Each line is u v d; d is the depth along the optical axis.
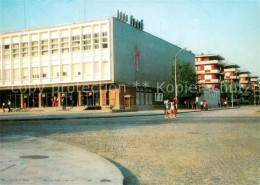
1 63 53.53
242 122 20.78
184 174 6.21
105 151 9.11
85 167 6.43
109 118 27.98
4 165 6.58
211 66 101.88
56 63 50.00
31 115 32.91
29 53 51.59
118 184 5.13
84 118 27.69
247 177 5.89
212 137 12.11
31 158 7.44
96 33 47.34
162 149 9.28
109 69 46.00
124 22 48.94
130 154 8.56
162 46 61.97
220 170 6.48
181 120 23.86
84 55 48.12
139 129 15.99
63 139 12.04
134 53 51.50
